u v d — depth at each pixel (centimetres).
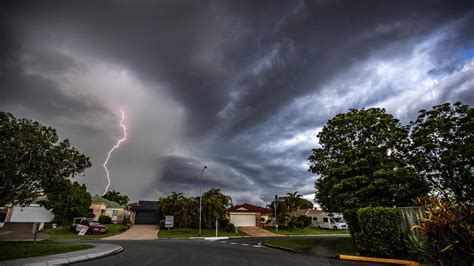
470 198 1535
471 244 551
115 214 5266
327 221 5472
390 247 1214
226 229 4241
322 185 2031
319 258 1298
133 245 1836
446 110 1738
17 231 3200
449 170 1636
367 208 1331
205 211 4434
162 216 4938
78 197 3750
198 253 1395
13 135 1437
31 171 1477
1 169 1364
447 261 572
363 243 1304
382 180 1545
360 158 1745
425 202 709
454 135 1659
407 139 1834
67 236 2980
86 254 1202
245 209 5338
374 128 1912
